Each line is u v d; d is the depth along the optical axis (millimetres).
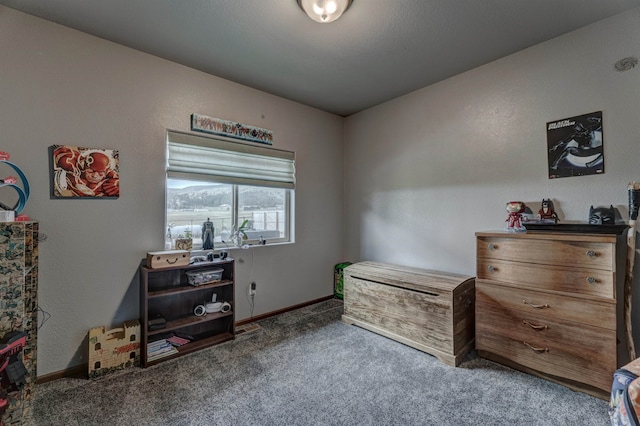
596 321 1735
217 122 2812
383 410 1712
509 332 2092
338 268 3816
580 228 1892
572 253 1847
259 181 3135
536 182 2316
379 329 2738
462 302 2324
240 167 2992
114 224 2279
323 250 3771
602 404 1721
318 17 1806
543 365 1938
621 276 1934
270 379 2023
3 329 1391
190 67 2648
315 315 3262
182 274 2617
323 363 2234
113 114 2262
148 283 2426
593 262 1771
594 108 2047
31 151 1954
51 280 2020
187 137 2645
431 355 2336
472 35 2170
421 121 3102
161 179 2504
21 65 1919
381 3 1816
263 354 2377
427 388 1917
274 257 3289
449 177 2873
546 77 2262
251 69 2678
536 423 1589
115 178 2268
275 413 1686
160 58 2488
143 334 2186
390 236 3412
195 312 2617
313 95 3273
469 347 2379
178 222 2727
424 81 2932
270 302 3250
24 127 1931
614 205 1973
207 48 2340
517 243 2070
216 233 2982
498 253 2164
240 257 3016
